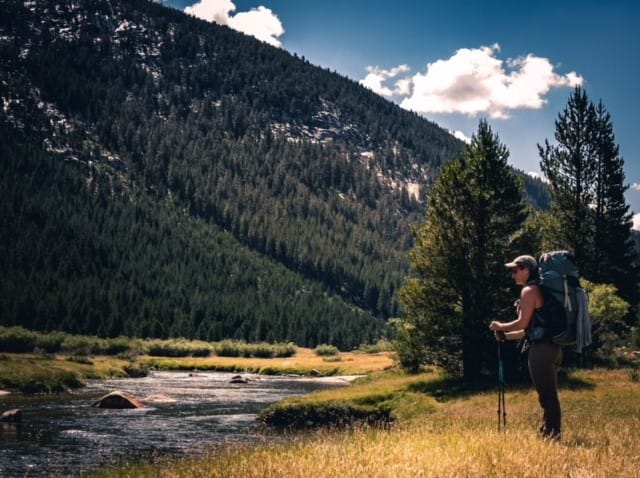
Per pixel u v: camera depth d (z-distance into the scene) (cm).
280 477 619
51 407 3259
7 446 2072
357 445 780
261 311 16475
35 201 19850
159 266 19238
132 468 1057
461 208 3123
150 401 3725
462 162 3198
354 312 19650
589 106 4259
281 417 2766
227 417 3003
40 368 4550
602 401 2053
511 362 3105
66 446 2081
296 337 15188
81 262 17088
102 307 13912
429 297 3119
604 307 3394
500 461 602
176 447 2066
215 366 8719
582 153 4241
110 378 5925
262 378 6806
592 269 4144
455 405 2459
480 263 3005
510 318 2970
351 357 11044
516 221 3100
